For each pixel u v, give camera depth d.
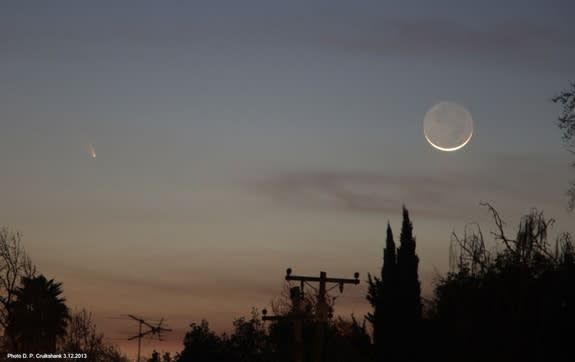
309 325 69.94
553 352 36.97
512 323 38.78
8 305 64.75
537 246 38.91
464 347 40.59
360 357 62.62
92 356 72.88
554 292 37.72
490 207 40.00
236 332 82.50
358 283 54.25
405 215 64.69
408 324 58.38
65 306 75.19
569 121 38.38
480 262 40.59
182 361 81.06
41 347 69.00
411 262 62.97
